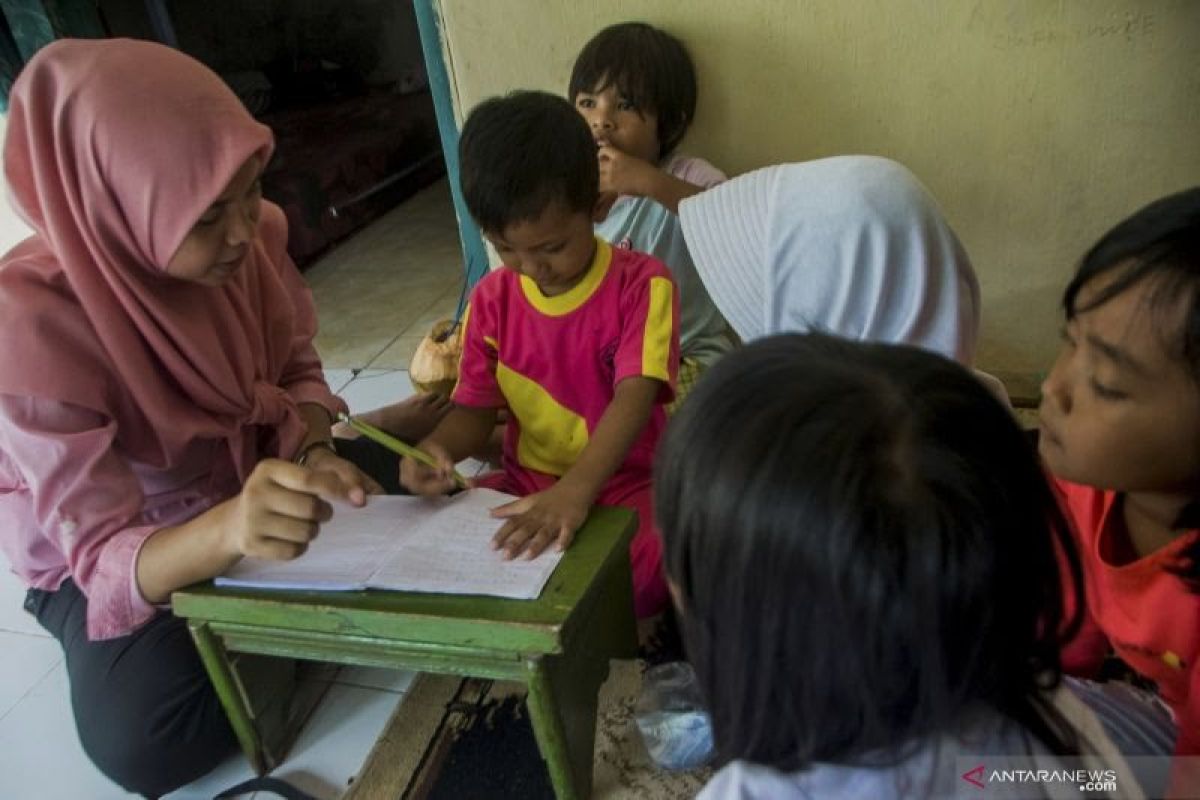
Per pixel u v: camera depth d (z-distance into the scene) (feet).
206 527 3.42
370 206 11.71
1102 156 5.30
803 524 1.59
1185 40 4.88
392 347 8.10
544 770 3.91
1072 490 2.92
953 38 5.17
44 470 3.50
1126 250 2.15
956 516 1.57
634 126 5.45
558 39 5.78
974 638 1.64
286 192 10.07
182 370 3.91
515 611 3.13
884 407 1.61
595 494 3.73
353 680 4.56
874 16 5.22
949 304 3.34
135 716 3.82
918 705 1.68
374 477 5.04
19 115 3.56
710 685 1.89
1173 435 2.18
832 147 5.69
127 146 3.40
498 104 3.79
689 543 1.78
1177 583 2.56
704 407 1.76
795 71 5.50
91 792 4.12
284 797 3.92
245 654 3.81
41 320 3.53
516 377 4.53
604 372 4.38
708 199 3.61
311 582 3.39
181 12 12.66
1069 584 2.27
